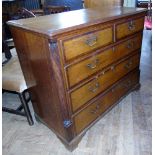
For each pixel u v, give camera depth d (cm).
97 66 139
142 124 164
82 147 148
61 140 149
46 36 105
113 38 144
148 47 313
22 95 166
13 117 188
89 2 218
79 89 132
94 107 151
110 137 155
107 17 132
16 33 137
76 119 139
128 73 181
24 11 229
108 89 160
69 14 152
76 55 120
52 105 137
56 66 112
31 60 135
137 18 162
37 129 171
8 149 153
